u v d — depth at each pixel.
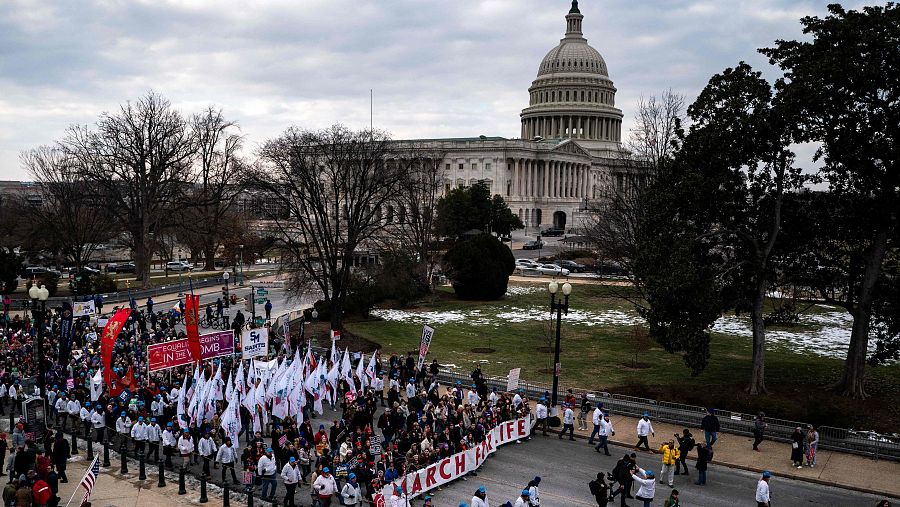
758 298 44.22
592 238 91.38
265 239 71.56
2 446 28.78
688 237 42.53
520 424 36.59
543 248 163.62
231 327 61.62
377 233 80.44
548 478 31.05
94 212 95.75
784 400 41.03
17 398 35.81
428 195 115.94
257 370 37.78
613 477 27.47
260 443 28.72
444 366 52.19
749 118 41.47
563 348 60.16
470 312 79.12
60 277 100.38
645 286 43.84
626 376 50.00
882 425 37.97
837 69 38.72
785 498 29.72
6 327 52.81
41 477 25.56
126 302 76.12
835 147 40.69
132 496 27.70
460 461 30.59
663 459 30.84
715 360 55.66
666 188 45.34
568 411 36.75
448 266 88.31
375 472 27.86
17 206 114.38
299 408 34.38
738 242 46.16
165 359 36.56
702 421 35.09
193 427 32.00
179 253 132.88
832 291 47.53
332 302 61.34
